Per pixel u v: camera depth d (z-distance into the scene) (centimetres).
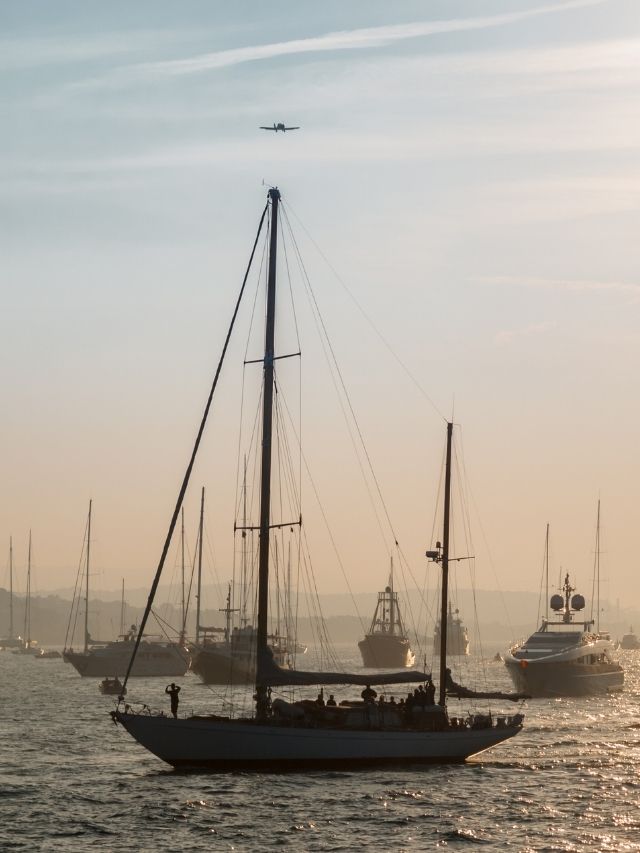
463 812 7025
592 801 7462
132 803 7200
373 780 8019
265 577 8631
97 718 13700
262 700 8444
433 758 8719
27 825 6638
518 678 17462
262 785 7769
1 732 11844
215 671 19438
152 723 8094
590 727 12475
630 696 18188
